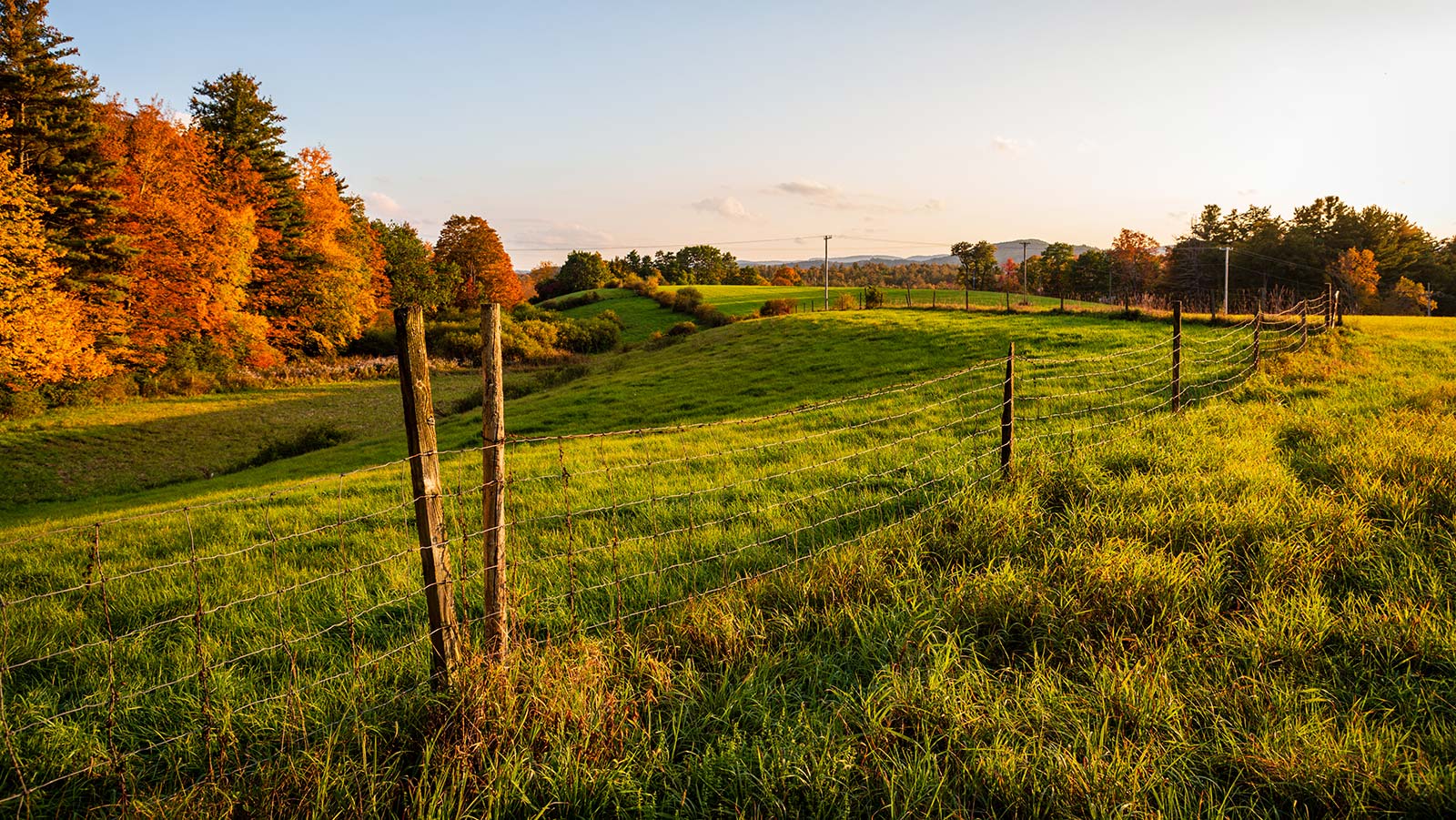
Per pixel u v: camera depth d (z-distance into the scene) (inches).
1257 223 4343.0
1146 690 149.0
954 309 1620.3
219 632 215.0
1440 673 154.6
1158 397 532.1
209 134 2028.8
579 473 412.8
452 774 132.2
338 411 1510.8
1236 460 311.4
